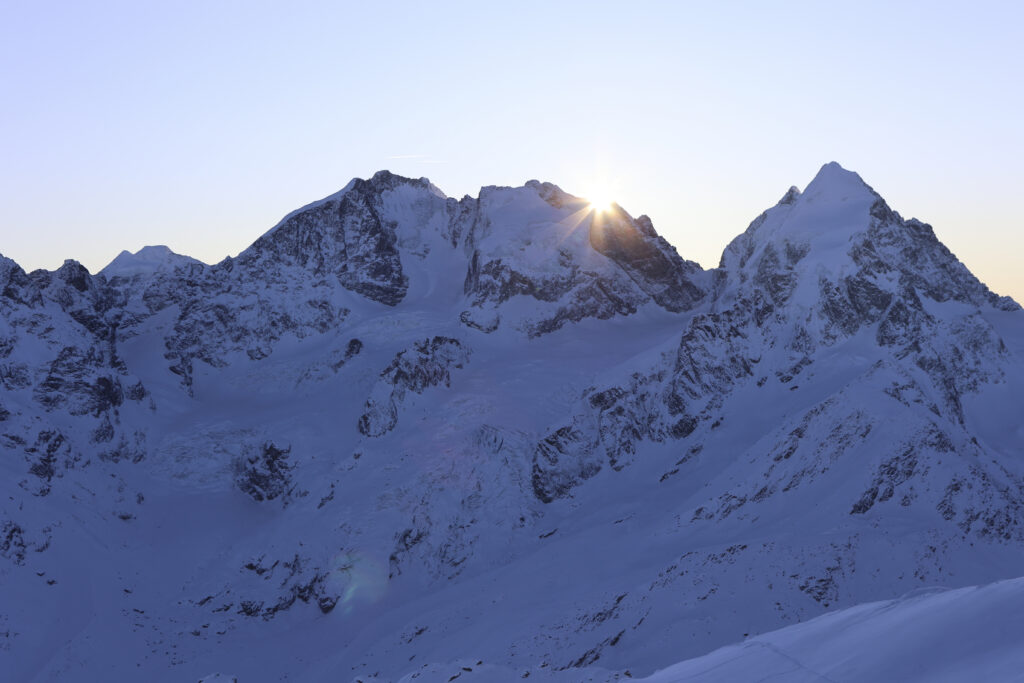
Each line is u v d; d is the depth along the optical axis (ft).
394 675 394.52
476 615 439.63
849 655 110.22
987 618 103.65
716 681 119.55
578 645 354.13
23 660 440.45
